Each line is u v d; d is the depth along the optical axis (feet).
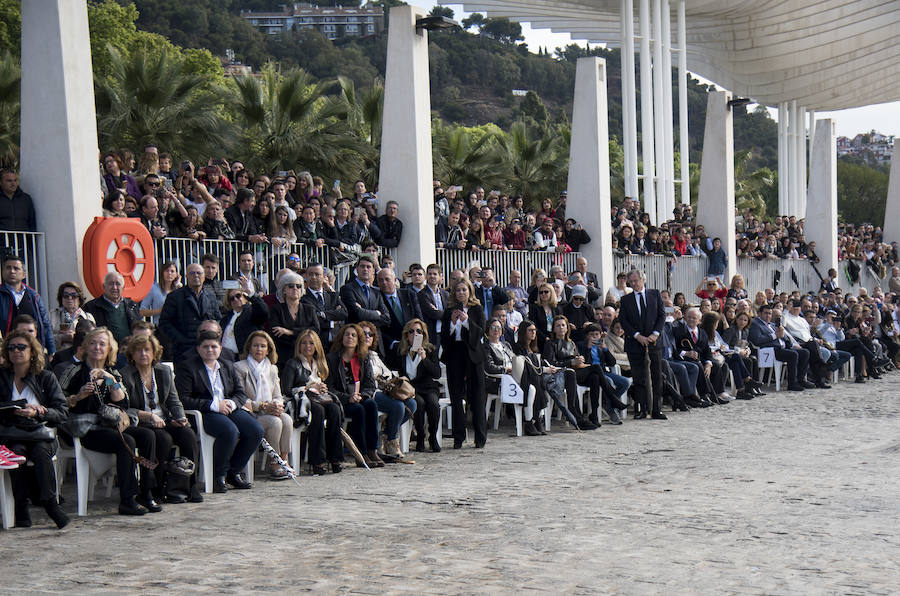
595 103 67.77
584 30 130.93
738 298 74.18
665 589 18.39
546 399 44.04
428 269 42.52
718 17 134.31
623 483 30.89
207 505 27.99
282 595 18.11
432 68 480.64
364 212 50.49
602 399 48.49
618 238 71.20
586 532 23.59
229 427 30.22
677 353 56.13
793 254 100.53
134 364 28.78
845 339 73.72
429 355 39.32
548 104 504.43
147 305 37.04
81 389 27.14
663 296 56.80
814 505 26.99
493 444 40.83
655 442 40.91
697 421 48.60
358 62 410.11
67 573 19.99
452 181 98.17
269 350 33.22
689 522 24.72
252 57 376.68
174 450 29.48
